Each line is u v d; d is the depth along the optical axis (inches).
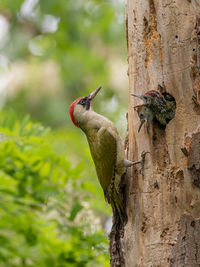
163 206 370.6
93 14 869.2
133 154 413.4
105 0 879.7
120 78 821.9
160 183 374.9
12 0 858.1
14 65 878.4
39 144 481.7
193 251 341.1
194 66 372.2
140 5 407.2
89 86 833.5
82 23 869.2
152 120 389.1
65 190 484.7
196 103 368.8
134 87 412.2
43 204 474.3
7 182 479.2
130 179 406.0
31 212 475.2
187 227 347.6
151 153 388.2
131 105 416.8
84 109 486.6
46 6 850.8
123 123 584.7
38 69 881.5
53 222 478.6
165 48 386.3
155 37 395.9
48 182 478.0
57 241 476.1
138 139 403.5
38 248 471.2
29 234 468.4
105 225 523.2
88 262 469.4
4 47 881.5
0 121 502.9
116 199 414.0
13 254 449.1
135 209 393.1
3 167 477.4
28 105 861.8
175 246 349.4
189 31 379.2
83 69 864.3
